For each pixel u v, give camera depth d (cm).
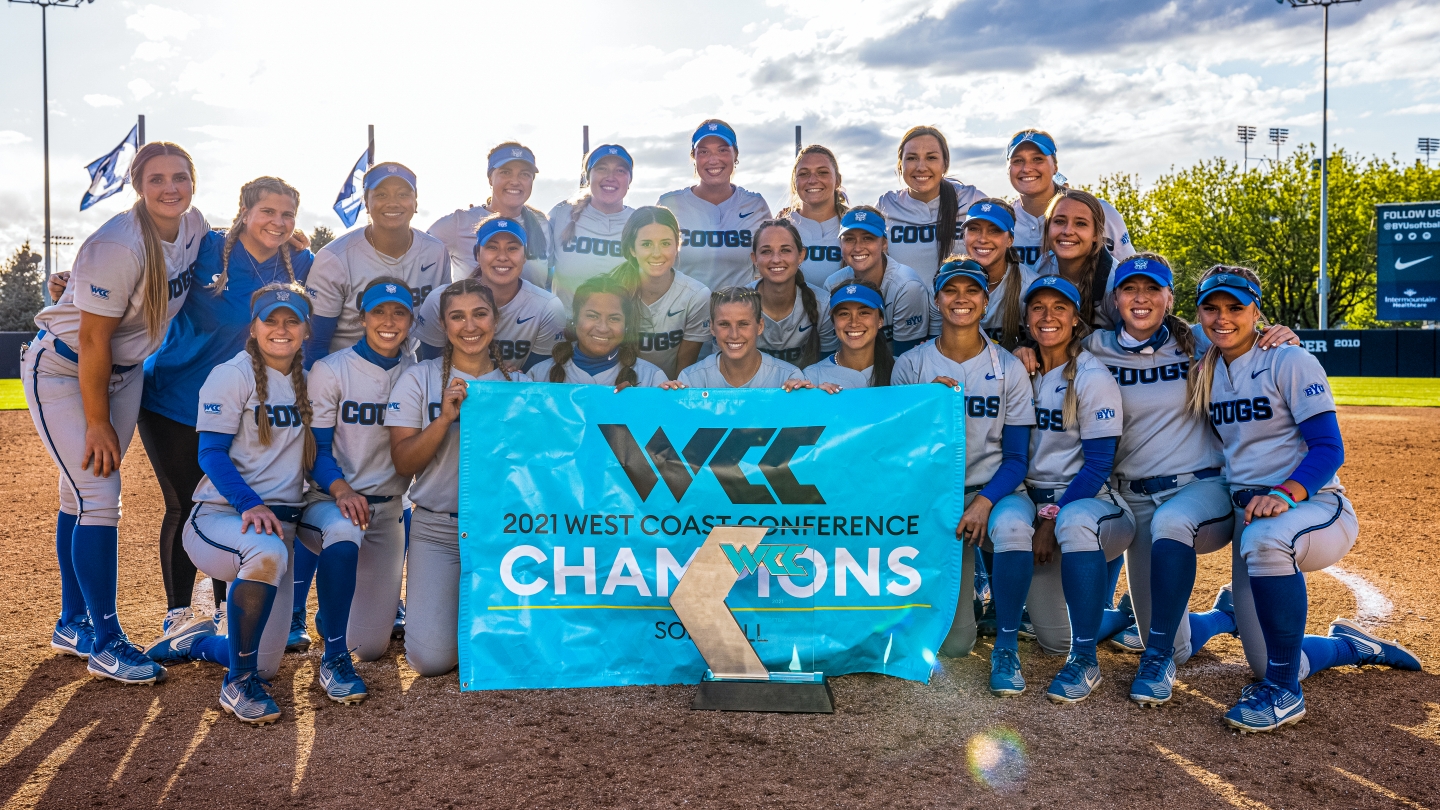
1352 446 1166
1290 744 327
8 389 2183
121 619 482
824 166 533
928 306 504
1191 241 3800
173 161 405
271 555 351
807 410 390
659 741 329
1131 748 324
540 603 384
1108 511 383
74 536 394
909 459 390
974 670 404
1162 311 392
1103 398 389
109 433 395
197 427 377
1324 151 3111
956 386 391
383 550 412
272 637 383
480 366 413
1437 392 2012
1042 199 533
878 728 340
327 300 468
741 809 280
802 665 382
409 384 399
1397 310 2744
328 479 391
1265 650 378
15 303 6203
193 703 367
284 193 439
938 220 542
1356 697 371
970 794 290
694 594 377
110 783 299
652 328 491
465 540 383
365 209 470
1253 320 373
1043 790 293
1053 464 408
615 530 384
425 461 389
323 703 367
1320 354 2686
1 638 446
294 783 299
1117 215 530
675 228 469
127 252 396
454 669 404
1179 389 391
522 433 388
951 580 390
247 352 385
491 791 292
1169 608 365
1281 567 339
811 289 480
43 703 367
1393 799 288
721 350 436
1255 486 371
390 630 423
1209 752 321
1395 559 602
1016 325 470
